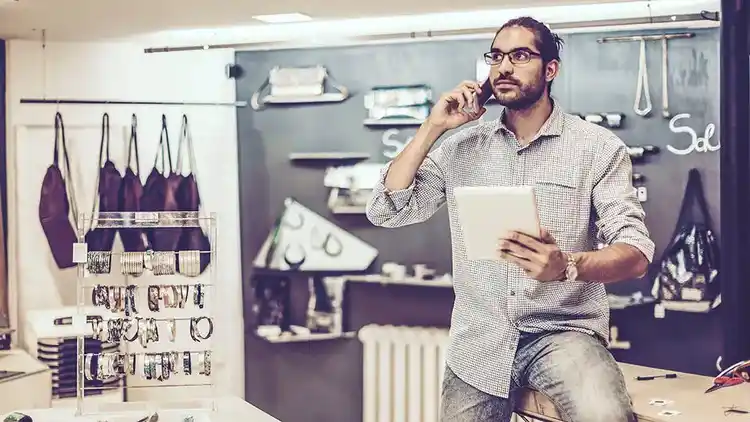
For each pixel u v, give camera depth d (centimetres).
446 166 263
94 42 438
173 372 302
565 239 246
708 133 383
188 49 404
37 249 432
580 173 245
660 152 390
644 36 385
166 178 422
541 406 252
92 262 303
